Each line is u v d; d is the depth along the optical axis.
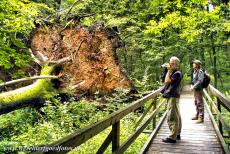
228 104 4.31
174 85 6.56
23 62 5.61
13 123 9.88
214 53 24.83
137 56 22.47
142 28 19.61
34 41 12.53
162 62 23.22
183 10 8.55
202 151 5.97
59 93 10.91
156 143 6.59
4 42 5.28
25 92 9.39
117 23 16.41
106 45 12.30
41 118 9.88
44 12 15.53
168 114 6.68
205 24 12.41
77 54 12.09
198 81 8.73
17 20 6.55
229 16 12.66
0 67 11.95
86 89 11.71
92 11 17.98
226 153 4.93
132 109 4.62
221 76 30.38
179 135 6.87
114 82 11.98
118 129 3.82
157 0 8.64
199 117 8.87
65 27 12.55
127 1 18.52
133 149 6.88
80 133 2.55
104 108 11.30
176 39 21.52
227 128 4.65
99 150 3.57
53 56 12.20
